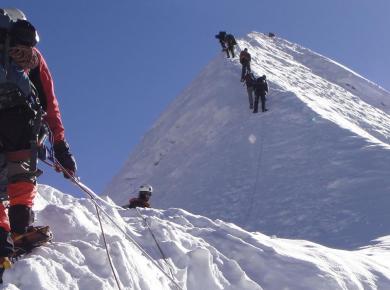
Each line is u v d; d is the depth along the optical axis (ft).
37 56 11.69
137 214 21.06
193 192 63.93
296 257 18.24
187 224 20.71
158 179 77.36
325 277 17.57
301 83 108.58
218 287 15.67
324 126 69.87
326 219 48.47
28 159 11.16
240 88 92.73
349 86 126.00
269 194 56.44
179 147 84.74
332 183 55.47
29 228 11.97
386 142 85.35
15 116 10.95
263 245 18.84
